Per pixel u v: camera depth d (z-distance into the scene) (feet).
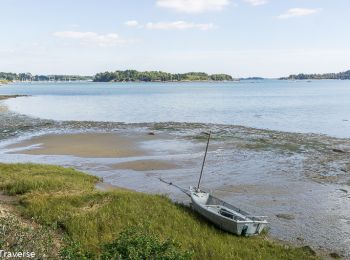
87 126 200.34
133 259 30.19
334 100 391.04
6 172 90.53
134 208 65.00
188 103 373.40
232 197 82.53
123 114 274.16
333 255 55.47
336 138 159.33
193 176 100.32
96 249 48.14
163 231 56.75
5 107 326.24
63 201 66.69
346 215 71.87
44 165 102.06
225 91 628.69
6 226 31.17
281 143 147.54
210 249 51.85
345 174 101.65
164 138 160.45
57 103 380.37
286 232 63.87
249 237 60.34
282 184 92.58
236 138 159.22
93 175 98.84
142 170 107.24
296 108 306.96
